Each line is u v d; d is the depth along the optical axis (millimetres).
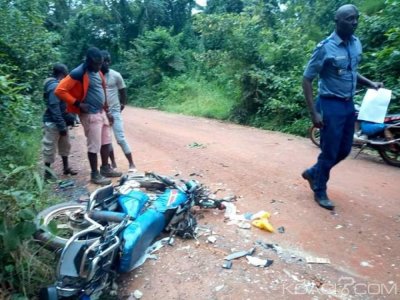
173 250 3627
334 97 4188
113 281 3066
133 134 10281
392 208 4609
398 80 7941
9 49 9555
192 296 2980
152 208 3656
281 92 10547
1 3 9672
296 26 13188
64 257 2668
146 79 22125
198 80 18938
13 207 3117
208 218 4332
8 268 2746
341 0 13148
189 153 7621
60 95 5141
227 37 12867
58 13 28250
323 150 4422
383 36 9445
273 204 4750
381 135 6574
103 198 3627
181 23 29609
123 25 27984
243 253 3572
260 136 9617
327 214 4434
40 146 7551
